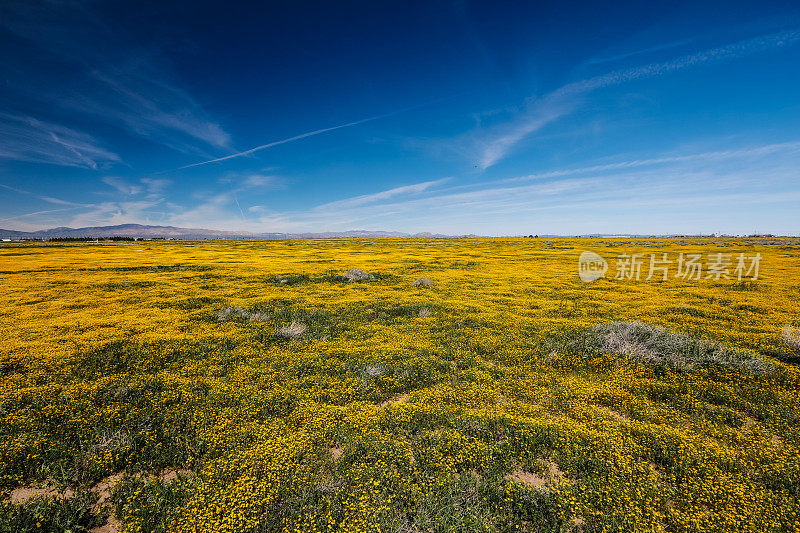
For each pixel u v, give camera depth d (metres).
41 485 6.06
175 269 35.31
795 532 5.08
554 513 5.39
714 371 10.35
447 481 6.02
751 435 7.38
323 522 5.30
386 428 7.64
